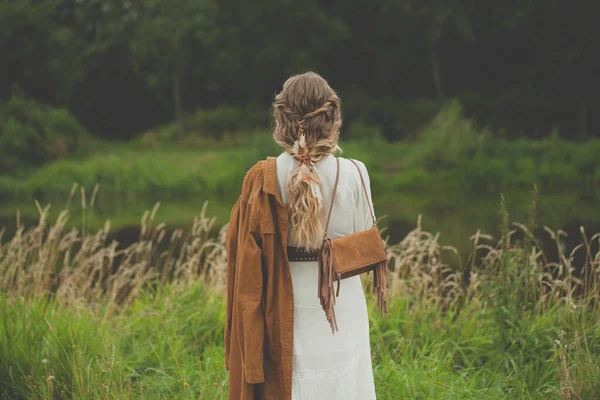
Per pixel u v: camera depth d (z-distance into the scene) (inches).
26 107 1240.8
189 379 129.6
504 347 137.3
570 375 117.4
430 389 122.3
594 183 979.3
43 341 133.6
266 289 81.6
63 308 163.6
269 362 81.4
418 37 1544.0
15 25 1489.9
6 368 123.3
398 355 138.4
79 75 1544.0
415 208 713.0
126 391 119.3
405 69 1663.4
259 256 79.6
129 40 1640.0
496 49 1625.2
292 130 81.7
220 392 116.4
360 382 84.7
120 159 1119.6
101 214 714.2
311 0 1507.1
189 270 192.5
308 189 79.1
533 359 135.3
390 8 1517.0
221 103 1691.7
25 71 1501.0
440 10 1471.5
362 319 85.0
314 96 82.0
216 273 189.9
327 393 81.6
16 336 131.6
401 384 122.8
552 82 1523.1
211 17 1502.2
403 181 987.3
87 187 1027.9
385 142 1231.5
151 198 944.3
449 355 137.9
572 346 127.2
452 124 1077.1
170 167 1078.4
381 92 1692.9
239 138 1364.4
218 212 738.2
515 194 876.6
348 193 82.4
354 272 81.5
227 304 84.9
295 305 82.0
